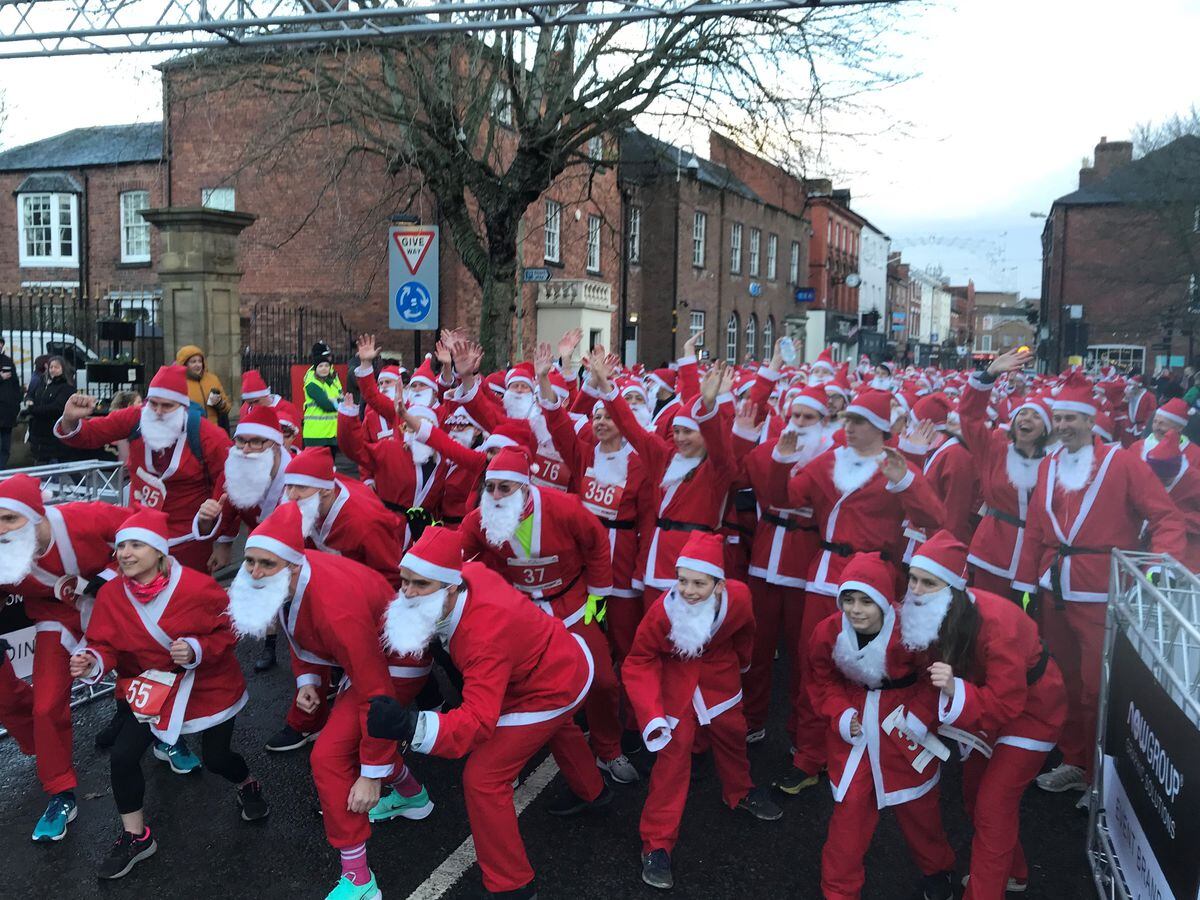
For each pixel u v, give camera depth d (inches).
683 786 160.2
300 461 184.4
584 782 173.8
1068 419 198.8
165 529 155.6
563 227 974.4
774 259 1609.3
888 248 2728.8
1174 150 1257.4
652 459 206.1
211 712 162.6
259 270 848.3
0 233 1040.2
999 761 142.1
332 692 187.9
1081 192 1667.1
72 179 995.9
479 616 141.2
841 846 142.0
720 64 475.8
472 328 791.7
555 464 259.4
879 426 188.7
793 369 540.1
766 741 222.1
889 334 2723.9
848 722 140.6
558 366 334.3
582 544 182.7
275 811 180.2
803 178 521.3
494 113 543.5
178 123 883.4
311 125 543.5
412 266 398.6
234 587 145.5
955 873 164.4
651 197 935.7
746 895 156.8
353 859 144.3
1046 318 1996.8
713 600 156.9
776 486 209.2
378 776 141.3
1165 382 778.8
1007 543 228.1
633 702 157.8
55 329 605.9
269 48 503.2
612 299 1115.9
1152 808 136.7
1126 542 193.3
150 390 214.8
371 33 307.9
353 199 783.1
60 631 170.2
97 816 178.5
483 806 141.7
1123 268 1593.3
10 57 331.0
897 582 194.2
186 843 168.7
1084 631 192.9
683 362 244.2
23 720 180.5
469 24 299.3
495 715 135.9
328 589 145.8
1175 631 139.9
